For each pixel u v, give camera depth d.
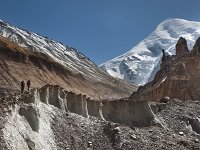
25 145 27.56
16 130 27.94
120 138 34.62
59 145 31.73
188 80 86.00
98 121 37.62
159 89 87.31
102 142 34.00
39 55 160.00
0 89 82.19
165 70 102.44
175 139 39.31
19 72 122.56
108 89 181.00
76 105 38.41
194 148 37.72
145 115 43.28
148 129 40.59
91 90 160.00
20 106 30.67
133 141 35.22
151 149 34.81
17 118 29.39
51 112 35.09
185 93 83.75
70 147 32.03
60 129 33.62
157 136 38.53
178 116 46.38
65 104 37.66
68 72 155.75
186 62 90.62
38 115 31.08
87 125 36.03
